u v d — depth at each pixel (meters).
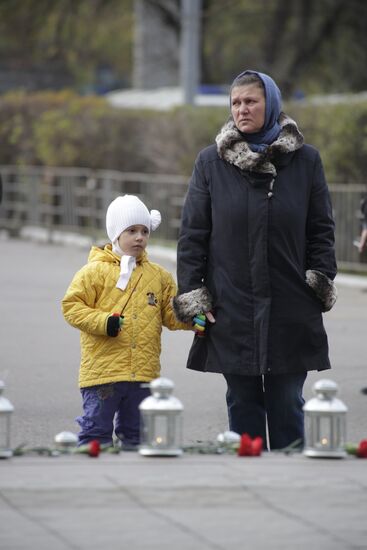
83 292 17.83
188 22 68.44
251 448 15.54
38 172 69.38
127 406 17.97
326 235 17.30
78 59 134.75
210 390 26.31
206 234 17.31
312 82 106.06
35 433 22.02
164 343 32.59
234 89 17.09
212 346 17.30
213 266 17.25
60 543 12.08
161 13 105.31
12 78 141.00
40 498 13.46
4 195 72.44
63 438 16.08
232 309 17.06
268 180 16.95
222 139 17.00
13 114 74.12
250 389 17.47
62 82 145.88
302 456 15.58
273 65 105.25
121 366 17.75
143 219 18.00
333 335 33.78
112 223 18.03
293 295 17.06
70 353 30.70
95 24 112.25
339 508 13.26
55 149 69.81
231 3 106.62
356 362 29.50
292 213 16.94
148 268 18.16
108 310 17.84
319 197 17.23
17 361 29.45
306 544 12.12
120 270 17.94
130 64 151.75
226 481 14.20
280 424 17.42
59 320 36.31
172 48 108.38
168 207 57.38
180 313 17.22
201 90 82.62
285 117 17.30
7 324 35.34
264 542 12.16
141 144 65.81
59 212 67.38
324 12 102.31
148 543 12.09
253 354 17.03
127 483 14.05
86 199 64.25
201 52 106.69
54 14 107.62
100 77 174.25
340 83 104.56
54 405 24.55
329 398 15.43
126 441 17.91
